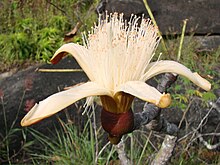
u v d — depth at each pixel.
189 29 5.85
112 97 1.76
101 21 1.92
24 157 4.87
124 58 1.80
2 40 6.21
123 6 5.63
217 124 4.59
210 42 5.79
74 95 1.70
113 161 4.15
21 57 6.10
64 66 5.61
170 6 5.82
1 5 7.04
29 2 7.02
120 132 1.79
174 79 2.05
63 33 6.44
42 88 5.32
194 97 4.23
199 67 5.23
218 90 4.56
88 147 4.16
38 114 1.63
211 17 5.82
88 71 1.84
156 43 1.92
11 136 4.94
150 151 3.96
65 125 4.49
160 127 2.09
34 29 6.53
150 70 1.86
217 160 4.20
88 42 1.92
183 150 3.87
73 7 6.71
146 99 1.66
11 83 5.53
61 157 4.20
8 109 5.12
